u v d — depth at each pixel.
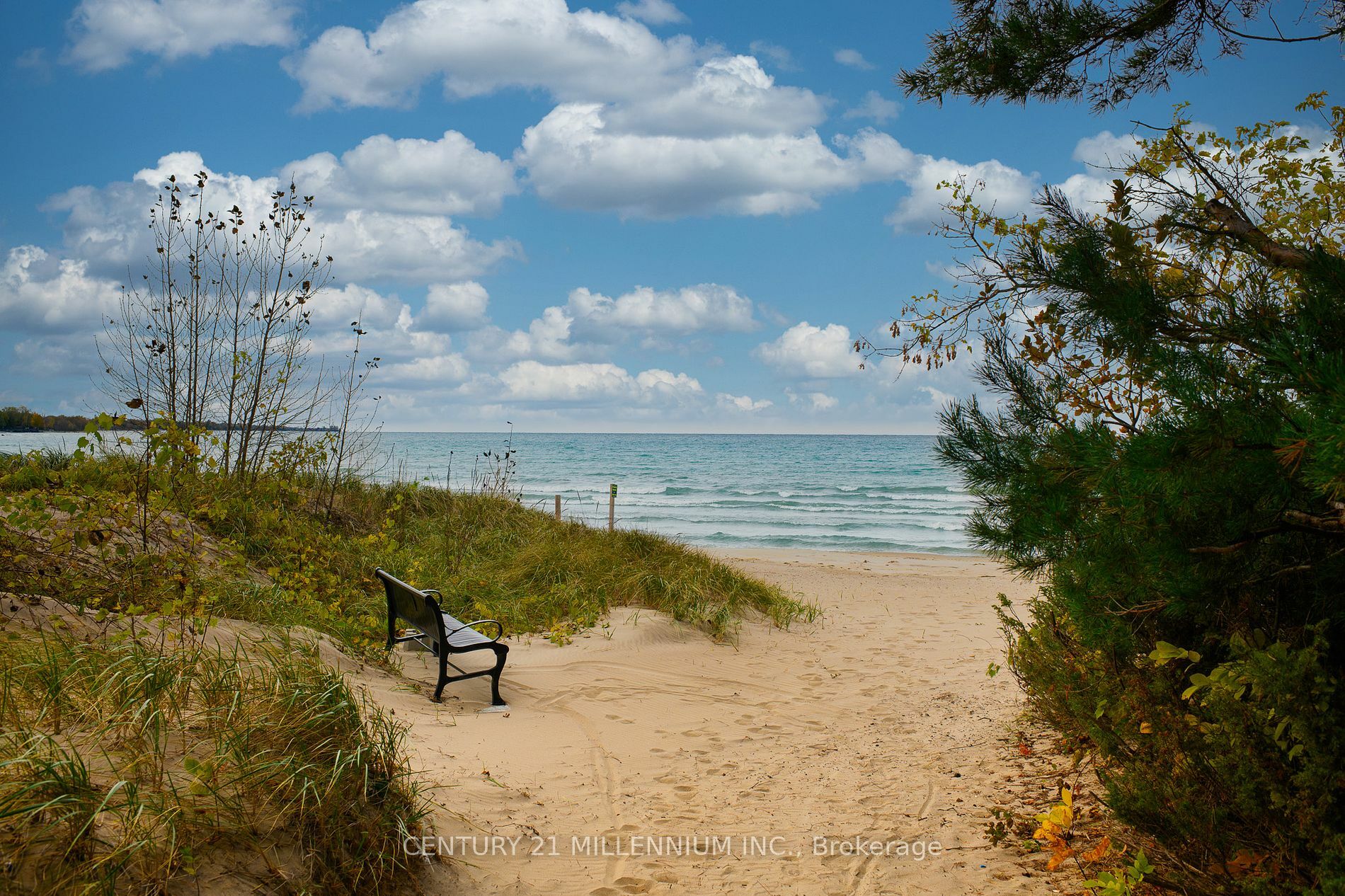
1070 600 3.39
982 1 4.36
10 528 5.44
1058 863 3.21
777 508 35.91
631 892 3.43
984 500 3.80
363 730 3.52
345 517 11.37
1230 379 2.43
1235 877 2.72
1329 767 2.37
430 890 3.16
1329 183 3.89
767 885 3.52
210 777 2.83
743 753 5.59
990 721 5.94
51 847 2.36
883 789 4.70
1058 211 3.06
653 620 9.05
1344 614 2.70
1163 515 2.64
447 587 9.41
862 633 10.04
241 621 6.03
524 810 4.16
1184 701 3.19
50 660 3.42
